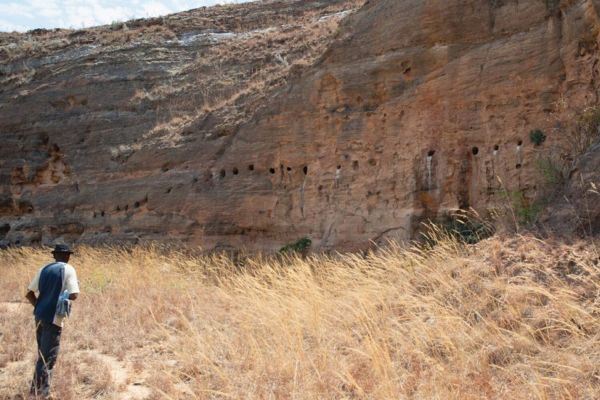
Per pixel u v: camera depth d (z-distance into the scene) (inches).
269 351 255.9
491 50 518.0
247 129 706.8
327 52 649.6
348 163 605.0
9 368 280.8
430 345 234.4
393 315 272.8
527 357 208.7
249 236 681.0
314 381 220.7
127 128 941.8
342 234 588.4
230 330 311.3
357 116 607.2
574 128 419.5
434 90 548.7
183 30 1234.6
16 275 601.0
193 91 954.1
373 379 215.8
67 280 244.4
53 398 233.5
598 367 191.0
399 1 597.0
